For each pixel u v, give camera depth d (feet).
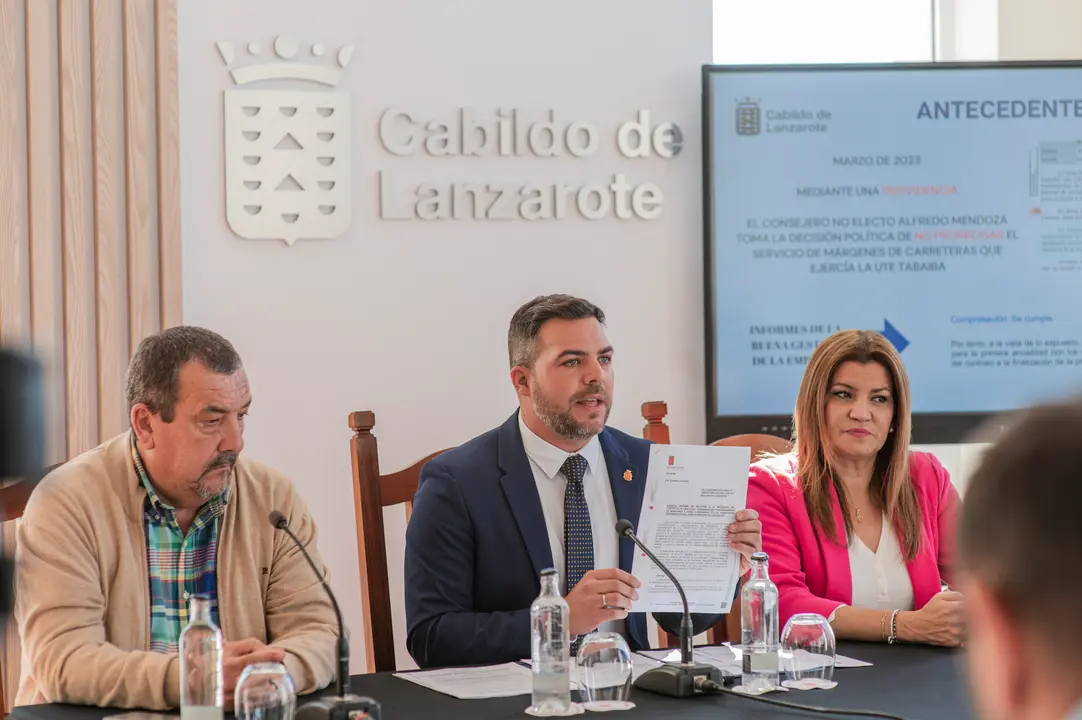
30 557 7.55
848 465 10.07
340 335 13.01
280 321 12.88
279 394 12.86
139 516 8.04
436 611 8.76
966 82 13.91
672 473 7.91
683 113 13.74
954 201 13.93
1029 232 14.01
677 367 13.74
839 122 13.75
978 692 1.95
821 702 6.79
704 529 7.88
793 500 9.95
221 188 12.73
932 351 13.93
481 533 9.01
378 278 13.10
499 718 6.44
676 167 13.74
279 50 12.80
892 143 13.83
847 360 9.93
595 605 7.66
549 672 6.52
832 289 13.79
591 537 9.10
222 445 7.95
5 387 2.23
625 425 13.60
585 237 13.55
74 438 12.12
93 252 12.26
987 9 14.89
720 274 13.64
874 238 13.83
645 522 7.88
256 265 12.82
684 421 13.74
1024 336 14.01
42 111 12.01
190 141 12.64
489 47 13.33
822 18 15.12
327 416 12.96
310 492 12.91
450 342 13.25
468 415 13.28
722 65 13.57
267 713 5.98
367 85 13.07
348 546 12.96
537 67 13.43
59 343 12.17
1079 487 1.79
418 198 13.14
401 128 13.14
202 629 6.30
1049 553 1.79
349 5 13.00
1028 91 13.98
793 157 13.71
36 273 12.01
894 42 15.29
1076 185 14.03
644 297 13.66
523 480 9.17
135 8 12.18
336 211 12.93
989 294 13.98
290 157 12.84
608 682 6.69
